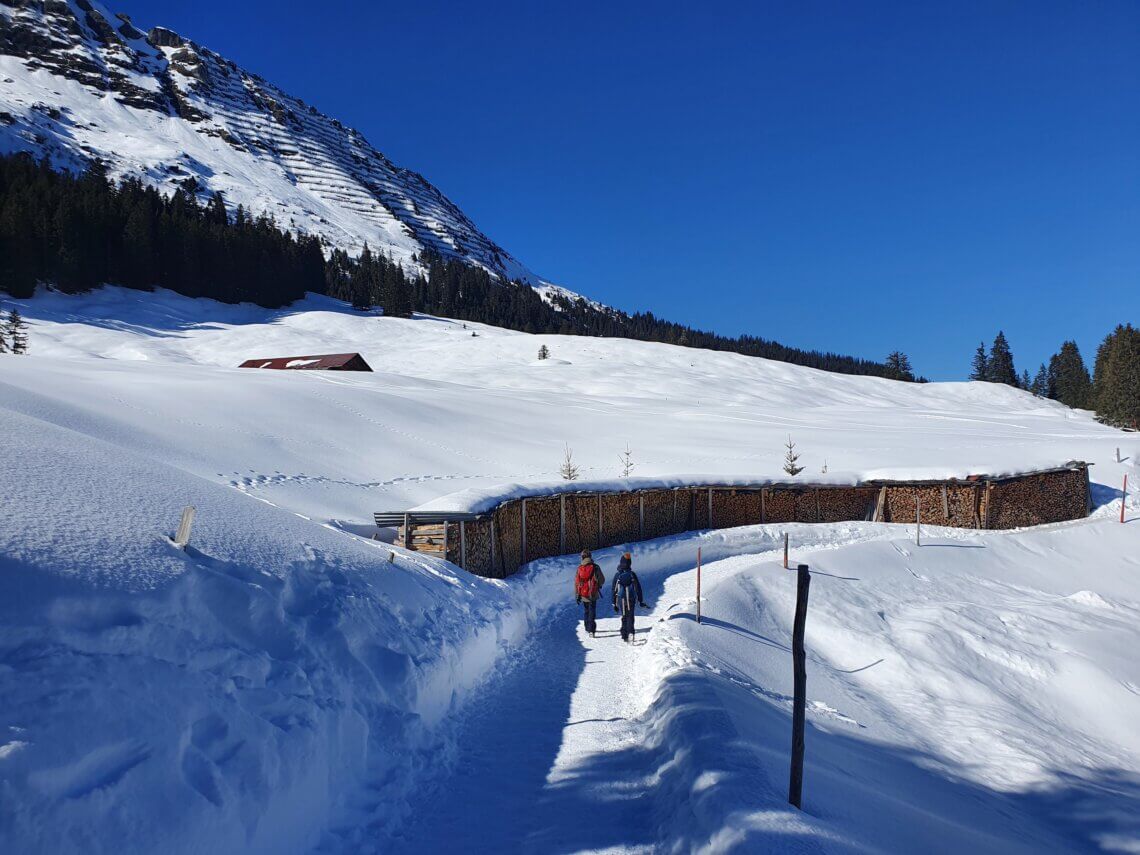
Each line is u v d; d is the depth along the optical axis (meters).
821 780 6.33
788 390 82.12
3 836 2.96
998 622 16.42
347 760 5.38
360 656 6.46
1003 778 9.90
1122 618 17.56
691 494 24.03
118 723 3.75
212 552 6.05
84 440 8.79
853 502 29.11
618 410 52.50
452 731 7.18
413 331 110.06
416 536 13.95
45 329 75.56
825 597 16.52
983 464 29.59
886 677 13.41
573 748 6.90
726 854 4.29
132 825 3.47
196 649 4.70
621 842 5.06
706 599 13.77
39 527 4.87
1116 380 68.38
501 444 34.31
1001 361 138.00
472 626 9.55
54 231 92.12
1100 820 8.92
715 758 5.70
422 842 5.12
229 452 21.77
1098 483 32.69
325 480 21.53
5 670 3.51
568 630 12.21
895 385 98.38
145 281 104.44
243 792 4.15
